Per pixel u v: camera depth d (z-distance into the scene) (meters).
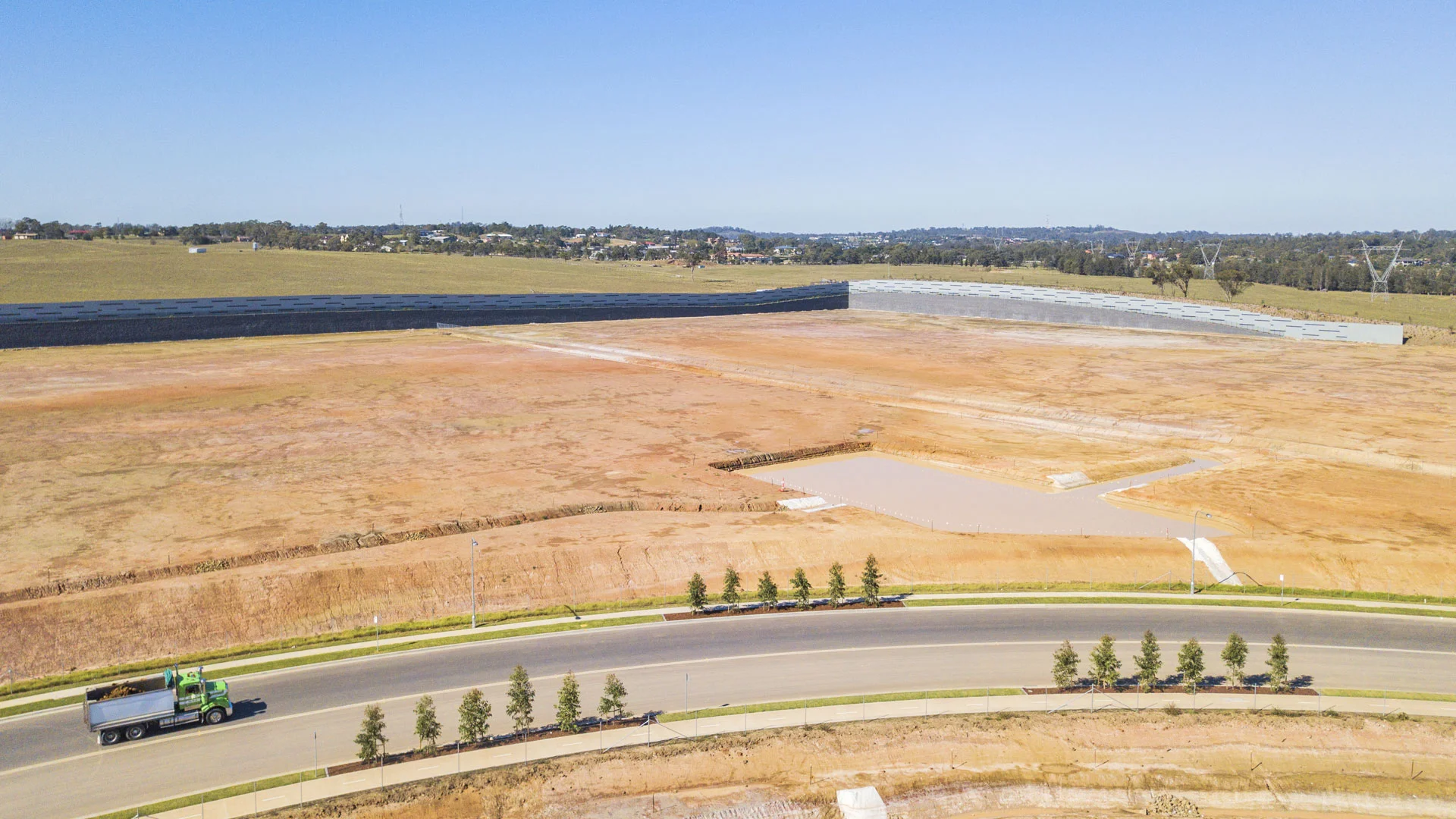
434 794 40.62
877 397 118.62
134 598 55.59
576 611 59.62
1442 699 49.88
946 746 44.97
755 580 64.06
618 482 81.25
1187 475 86.31
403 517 70.94
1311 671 52.91
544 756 44.03
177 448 88.81
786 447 93.75
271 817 38.94
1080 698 49.81
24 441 90.00
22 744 44.66
